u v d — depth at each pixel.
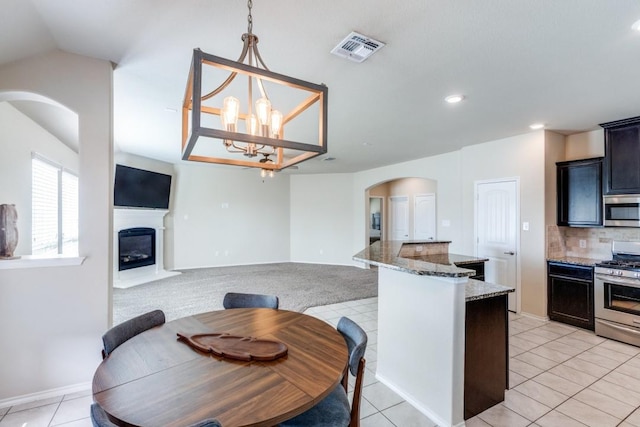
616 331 3.54
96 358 2.42
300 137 4.63
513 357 3.16
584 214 4.11
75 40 2.17
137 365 1.40
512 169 4.59
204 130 1.38
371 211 9.84
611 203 3.85
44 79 2.29
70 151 4.88
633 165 3.66
